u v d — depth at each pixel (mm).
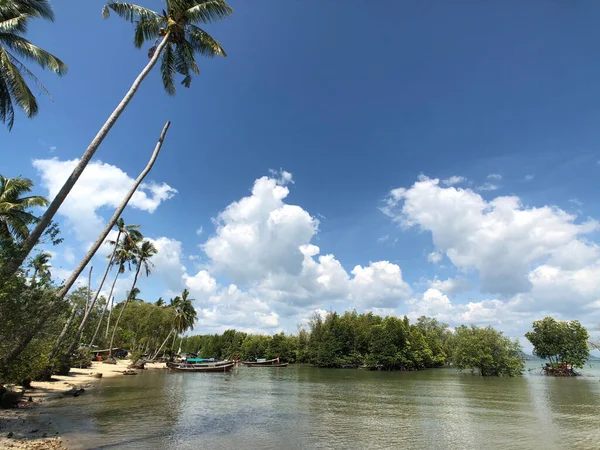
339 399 30766
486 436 17438
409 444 15852
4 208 30750
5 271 13195
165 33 19891
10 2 18656
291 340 117938
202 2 20484
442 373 67312
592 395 34031
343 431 18219
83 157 15438
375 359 80500
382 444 15805
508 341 59031
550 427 19625
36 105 19578
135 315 83438
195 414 22250
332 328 95375
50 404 24125
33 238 14156
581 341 60094
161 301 101562
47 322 16344
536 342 64562
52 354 32344
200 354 140750
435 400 30422
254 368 90125
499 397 32625
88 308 39688
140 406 24375
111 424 18375
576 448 15398
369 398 31578
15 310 13742
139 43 21156
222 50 20969
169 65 22000
